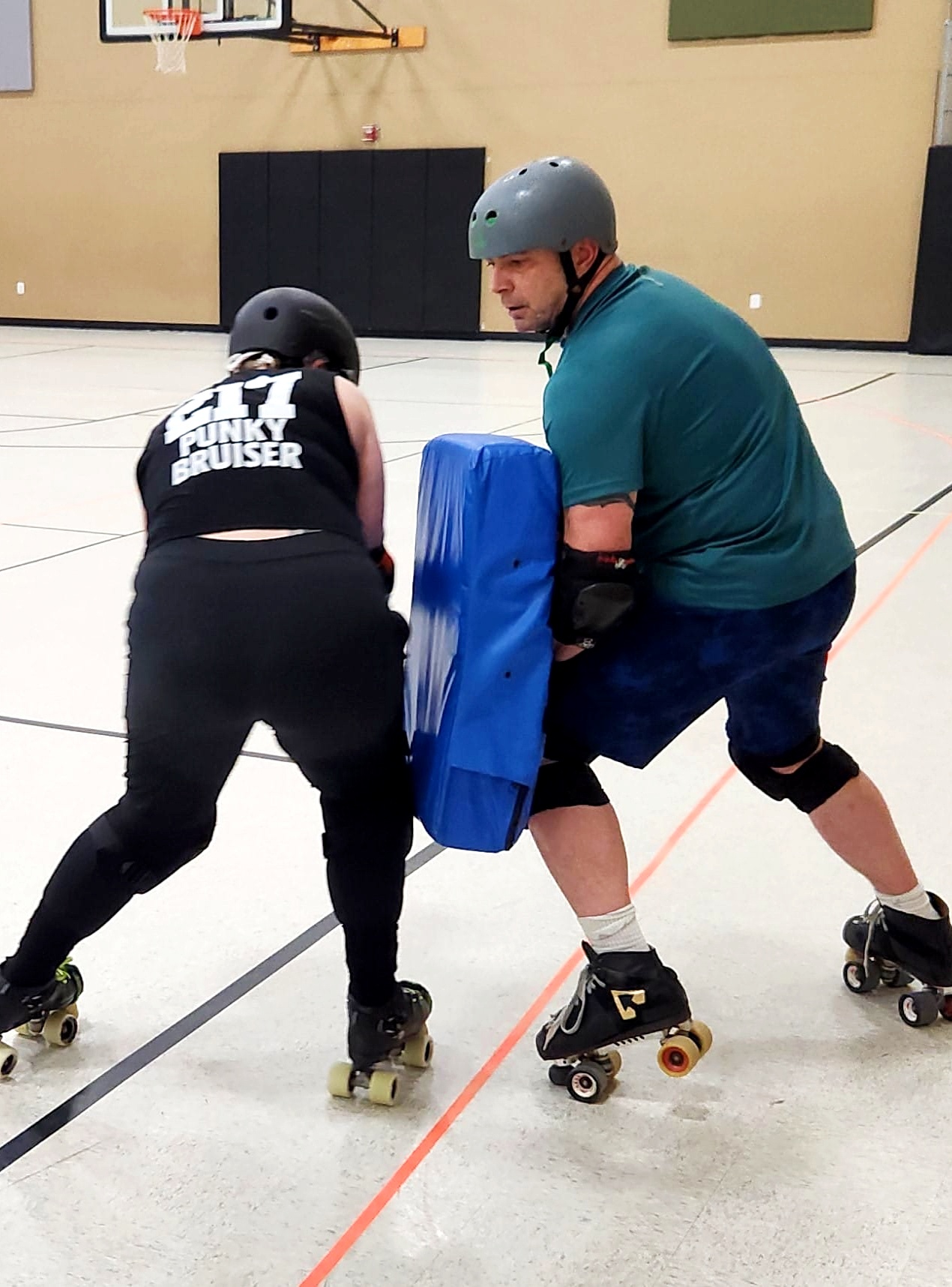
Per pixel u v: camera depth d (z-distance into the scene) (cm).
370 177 1908
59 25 2048
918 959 228
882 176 1672
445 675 197
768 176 1725
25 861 290
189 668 180
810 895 279
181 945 254
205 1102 206
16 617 488
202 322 2083
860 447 942
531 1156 193
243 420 195
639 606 199
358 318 1966
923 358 1641
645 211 1797
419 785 201
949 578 562
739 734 228
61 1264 170
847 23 1639
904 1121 203
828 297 1733
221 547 184
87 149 2088
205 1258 171
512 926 263
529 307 197
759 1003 237
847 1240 176
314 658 179
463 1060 218
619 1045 212
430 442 212
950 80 1605
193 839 203
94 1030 225
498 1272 169
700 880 286
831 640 212
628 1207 182
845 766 225
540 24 1792
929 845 301
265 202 1977
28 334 2008
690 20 1714
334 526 189
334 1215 180
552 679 204
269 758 359
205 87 1989
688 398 187
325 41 1900
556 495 188
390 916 200
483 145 1858
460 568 190
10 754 354
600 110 1789
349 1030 208
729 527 195
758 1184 187
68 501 727
